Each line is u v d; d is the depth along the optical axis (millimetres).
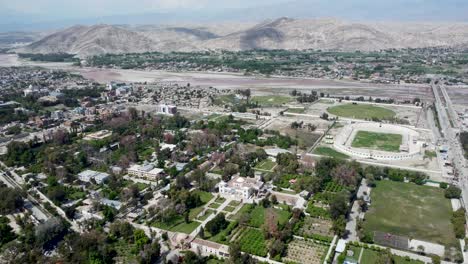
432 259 191000
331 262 195750
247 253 194625
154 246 197125
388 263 185375
